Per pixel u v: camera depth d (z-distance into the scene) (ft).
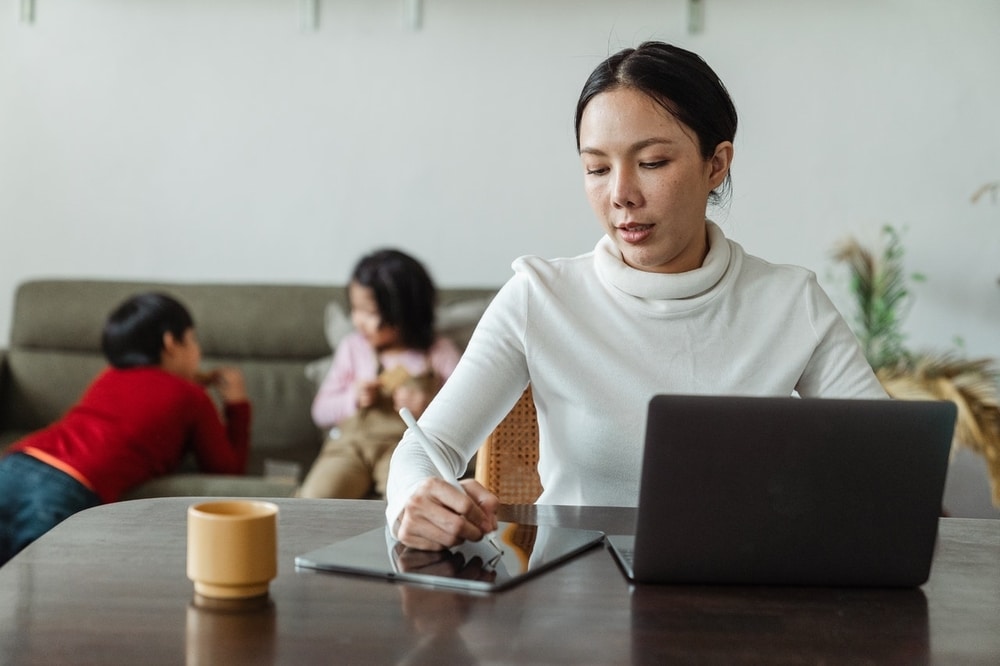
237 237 12.30
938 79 11.52
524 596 3.23
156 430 8.39
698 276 4.81
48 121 12.30
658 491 3.30
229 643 2.82
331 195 12.21
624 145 4.50
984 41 11.45
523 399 5.20
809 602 3.25
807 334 4.92
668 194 4.54
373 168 12.15
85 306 11.51
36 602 3.11
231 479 8.30
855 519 3.32
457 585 3.30
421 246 12.19
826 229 11.71
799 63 11.64
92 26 12.20
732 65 11.71
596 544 3.82
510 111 11.98
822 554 3.34
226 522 3.12
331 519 4.13
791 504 3.30
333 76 12.10
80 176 12.32
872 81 11.58
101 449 8.17
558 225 12.03
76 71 12.25
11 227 12.37
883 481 3.29
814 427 3.26
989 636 2.98
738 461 3.28
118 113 12.26
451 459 4.50
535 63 11.91
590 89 4.60
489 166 12.06
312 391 11.27
